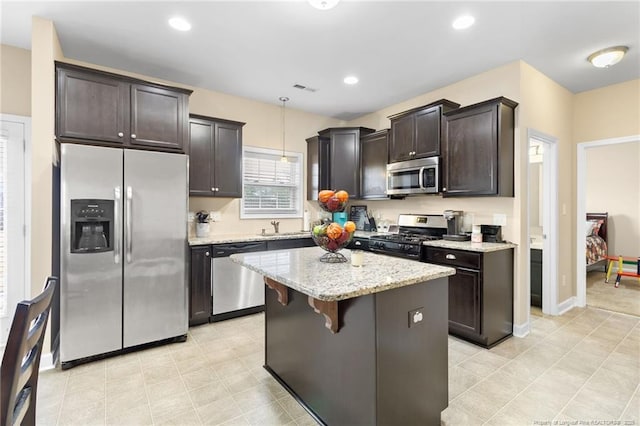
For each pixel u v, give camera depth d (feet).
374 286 4.58
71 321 7.84
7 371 3.01
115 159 8.35
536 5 7.18
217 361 8.21
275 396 6.71
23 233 9.05
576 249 12.74
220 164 11.98
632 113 11.17
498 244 9.70
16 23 7.94
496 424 5.84
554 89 11.44
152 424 5.81
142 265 8.76
